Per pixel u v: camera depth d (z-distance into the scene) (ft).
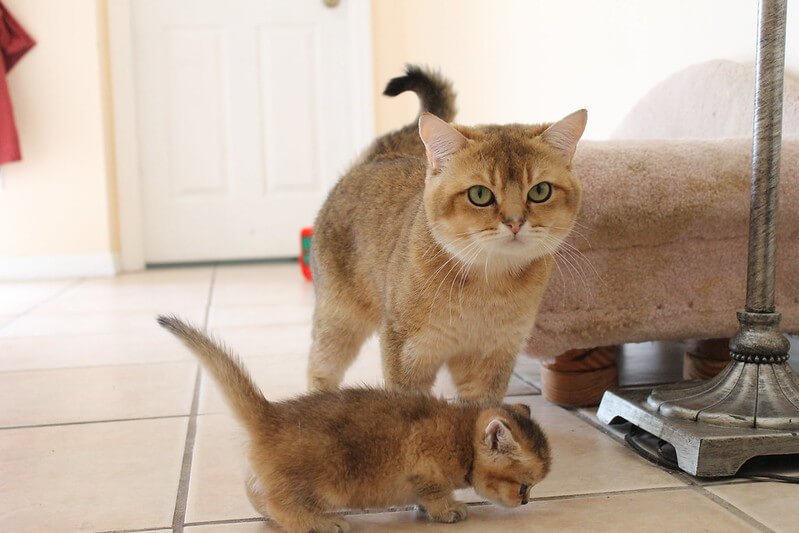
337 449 3.77
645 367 6.96
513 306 4.91
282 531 3.88
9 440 5.29
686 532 3.74
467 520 3.99
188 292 12.08
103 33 14.32
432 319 4.87
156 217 15.08
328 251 6.01
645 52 8.11
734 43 6.85
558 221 4.89
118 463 4.83
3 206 14.19
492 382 5.20
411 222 5.11
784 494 4.18
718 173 5.40
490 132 4.99
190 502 4.24
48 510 4.15
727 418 4.58
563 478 4.49
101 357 7.80
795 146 5.44
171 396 6.33
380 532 3.89
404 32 15.31
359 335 6.06
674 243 5.54
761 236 4.68
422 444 3.92
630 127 7.76
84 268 14.33
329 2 14.96
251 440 3.88
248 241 15.35
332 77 15.20
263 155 15.21
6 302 11.50
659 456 4.71
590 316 5.57
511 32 11.18
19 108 14.05
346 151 15.40
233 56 14.92
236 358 4.14
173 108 14.89
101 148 14.24
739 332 4.85
